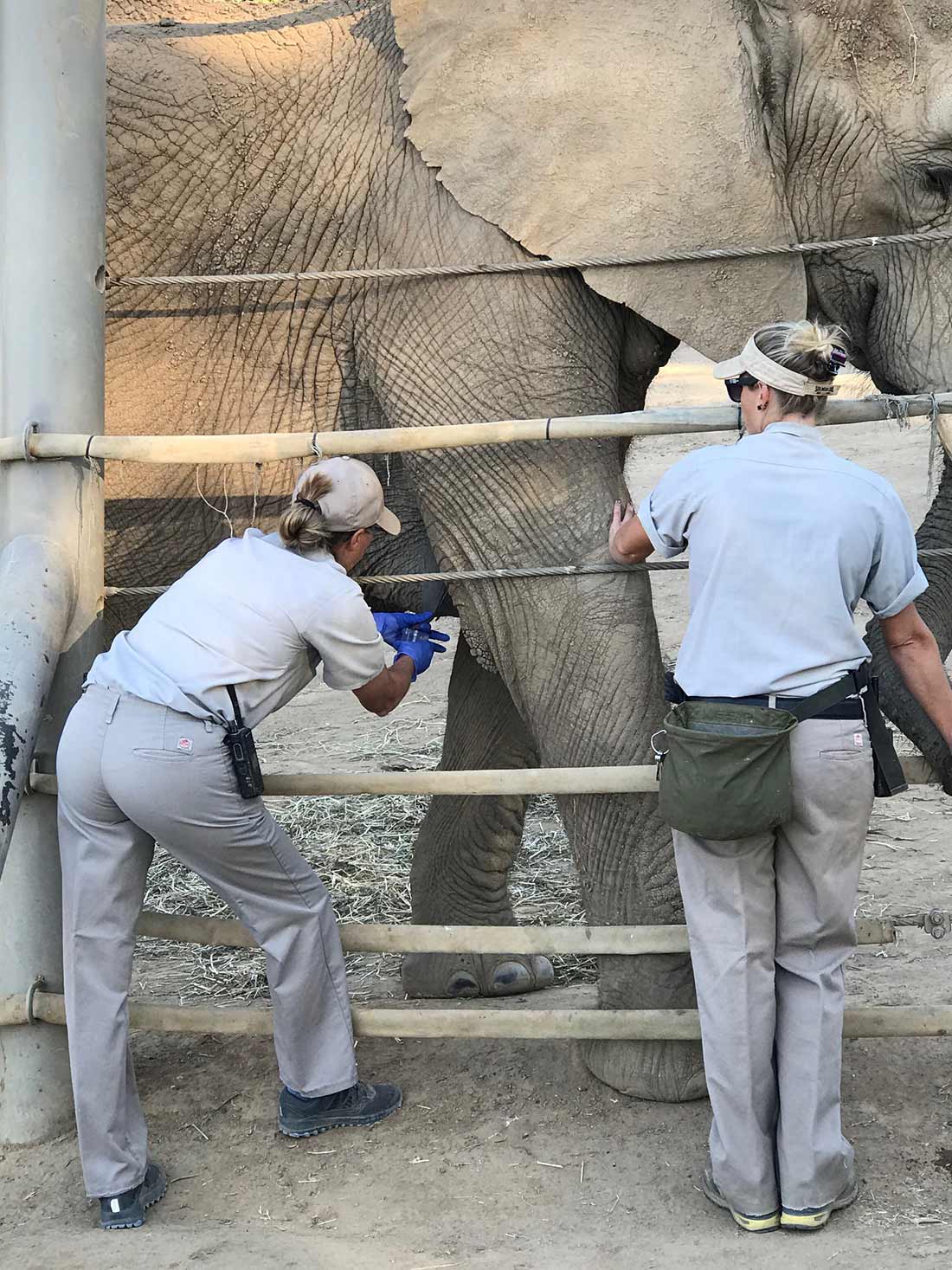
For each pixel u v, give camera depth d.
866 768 2.64
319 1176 3.08
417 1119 3.29
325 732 6.91
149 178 3.70
